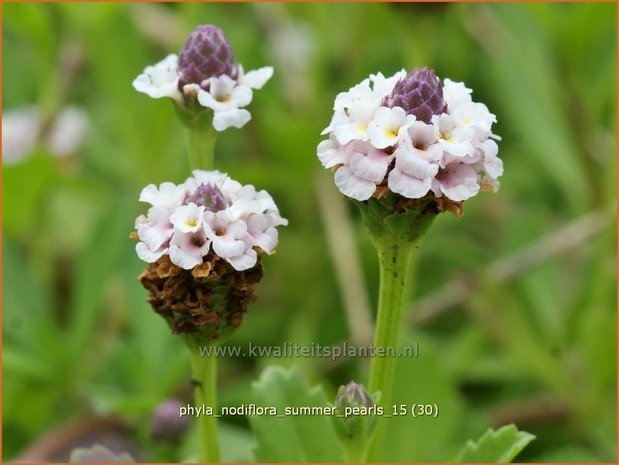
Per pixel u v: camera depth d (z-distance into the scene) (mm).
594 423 142
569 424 143
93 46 157
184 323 89
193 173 90
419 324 151
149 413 126
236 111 91
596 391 140
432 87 81
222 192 86
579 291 152
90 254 143
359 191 79
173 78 95
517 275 152
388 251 88
